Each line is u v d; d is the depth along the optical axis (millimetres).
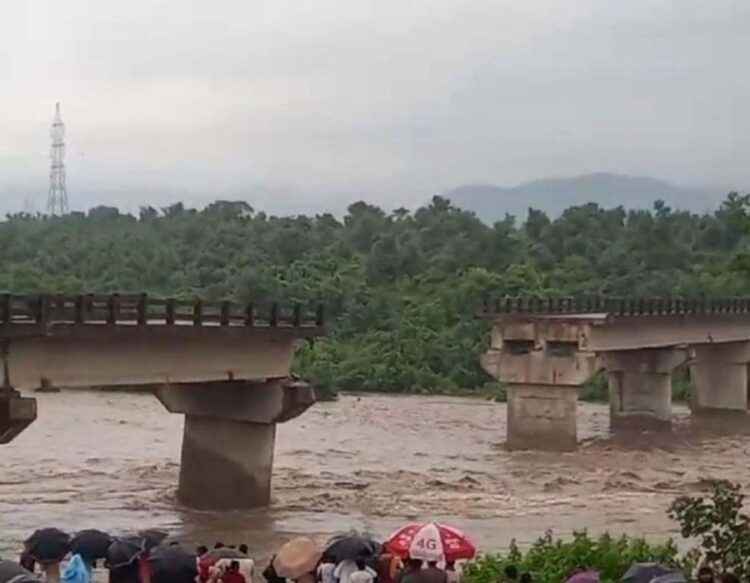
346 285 144500
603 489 62000
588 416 105500
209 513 52875
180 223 182500
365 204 191875
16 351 44031
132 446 72875
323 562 24469
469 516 52500
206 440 54469
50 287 136375
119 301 47688
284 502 55719
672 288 149000
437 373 127875
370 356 128375
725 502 24438
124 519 50406
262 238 166500
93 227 187375
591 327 77938
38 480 59438
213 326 51406
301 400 54188
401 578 22297
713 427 97562
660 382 93562
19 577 20688
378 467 68188
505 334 79875
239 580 24344
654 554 28250
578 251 171500
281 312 57844
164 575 22828
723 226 180875
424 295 146125
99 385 47250
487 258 160625
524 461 72688
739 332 104312
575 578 23391
